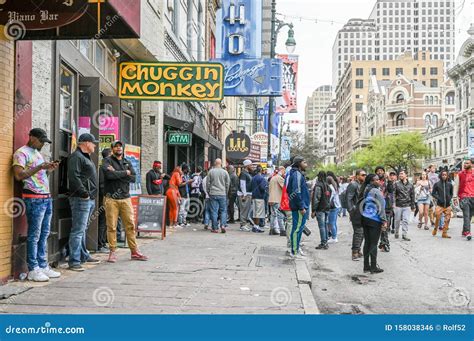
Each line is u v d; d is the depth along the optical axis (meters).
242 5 21.48
